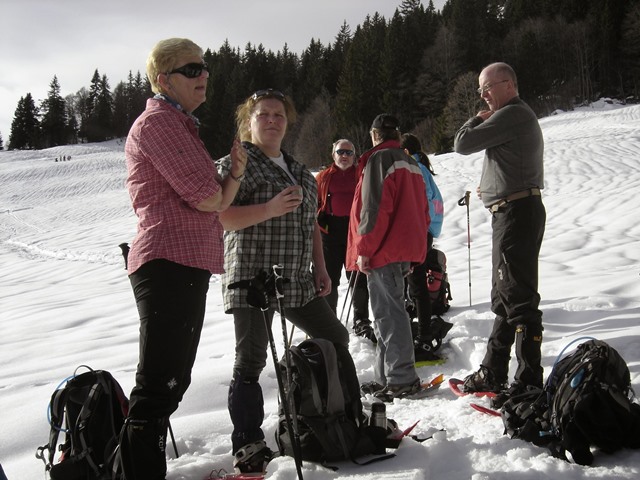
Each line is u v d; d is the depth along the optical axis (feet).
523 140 11.35
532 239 11.32
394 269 12.89
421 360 15.26
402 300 13.00
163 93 8.51
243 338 9.57
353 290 17.92
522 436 9.51
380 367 13.24
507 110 11.39
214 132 260.83
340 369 9.66
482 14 293.84
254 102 10.37
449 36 252.21
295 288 10.02
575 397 8.86
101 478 8.29
